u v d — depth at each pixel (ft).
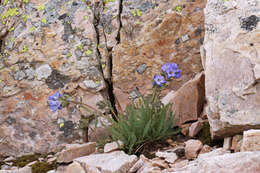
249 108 7.95
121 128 10.15
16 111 12.50
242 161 6.36
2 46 13.29
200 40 12.35
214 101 8.50
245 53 8.23
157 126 10.36
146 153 9.86
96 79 12.48
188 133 10.70
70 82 12.46
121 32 12.87
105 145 10.11
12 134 12.41
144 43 12.59
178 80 12.44
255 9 8.53
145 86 12.53
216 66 8.66
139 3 12.91
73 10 13.11
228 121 8.11
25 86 12.56
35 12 13.19
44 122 12.30
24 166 11.02
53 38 12.78
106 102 12.34
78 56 12.64
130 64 12.69
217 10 9.20
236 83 8.20
